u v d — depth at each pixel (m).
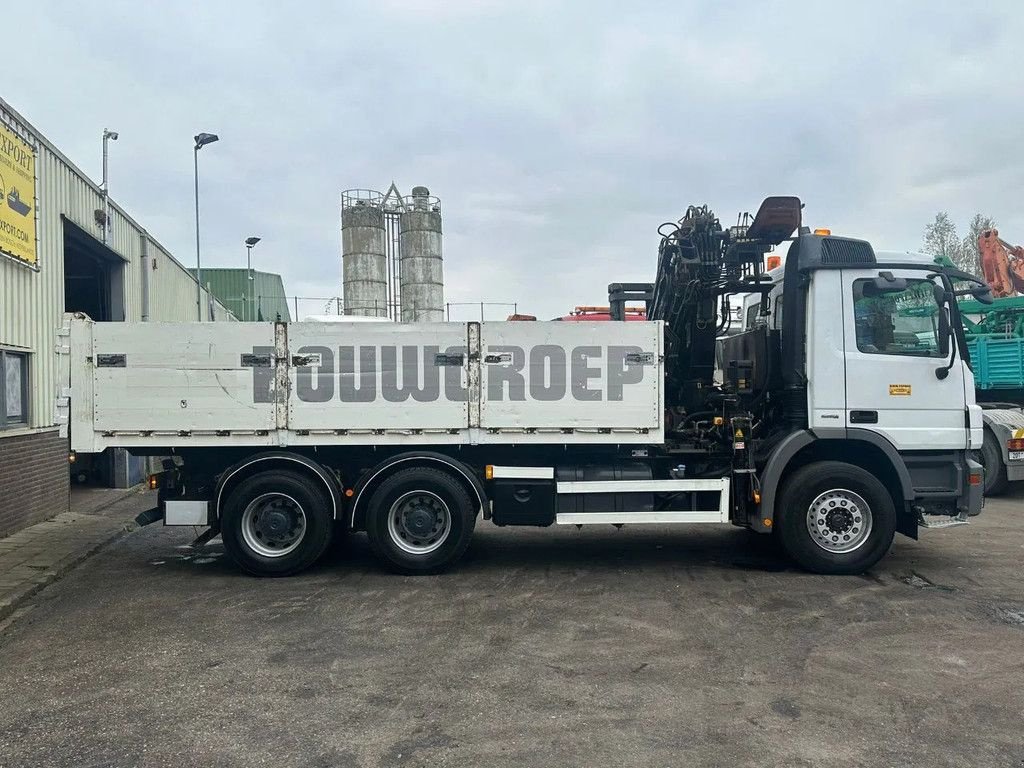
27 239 9.38
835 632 5.44
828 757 3.61
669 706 4.20
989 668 4.75
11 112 8.93
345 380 7.00
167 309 17.05
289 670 4.75
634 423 7.07
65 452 10.74
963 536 8.86
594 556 7.90
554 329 7.05
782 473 7.27
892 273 6.91
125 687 4.51
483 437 7.05
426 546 7.12
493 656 4.98
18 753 3.70
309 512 7.01
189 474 7.34
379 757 3.64
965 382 7.11
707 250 7.84
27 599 6.44
